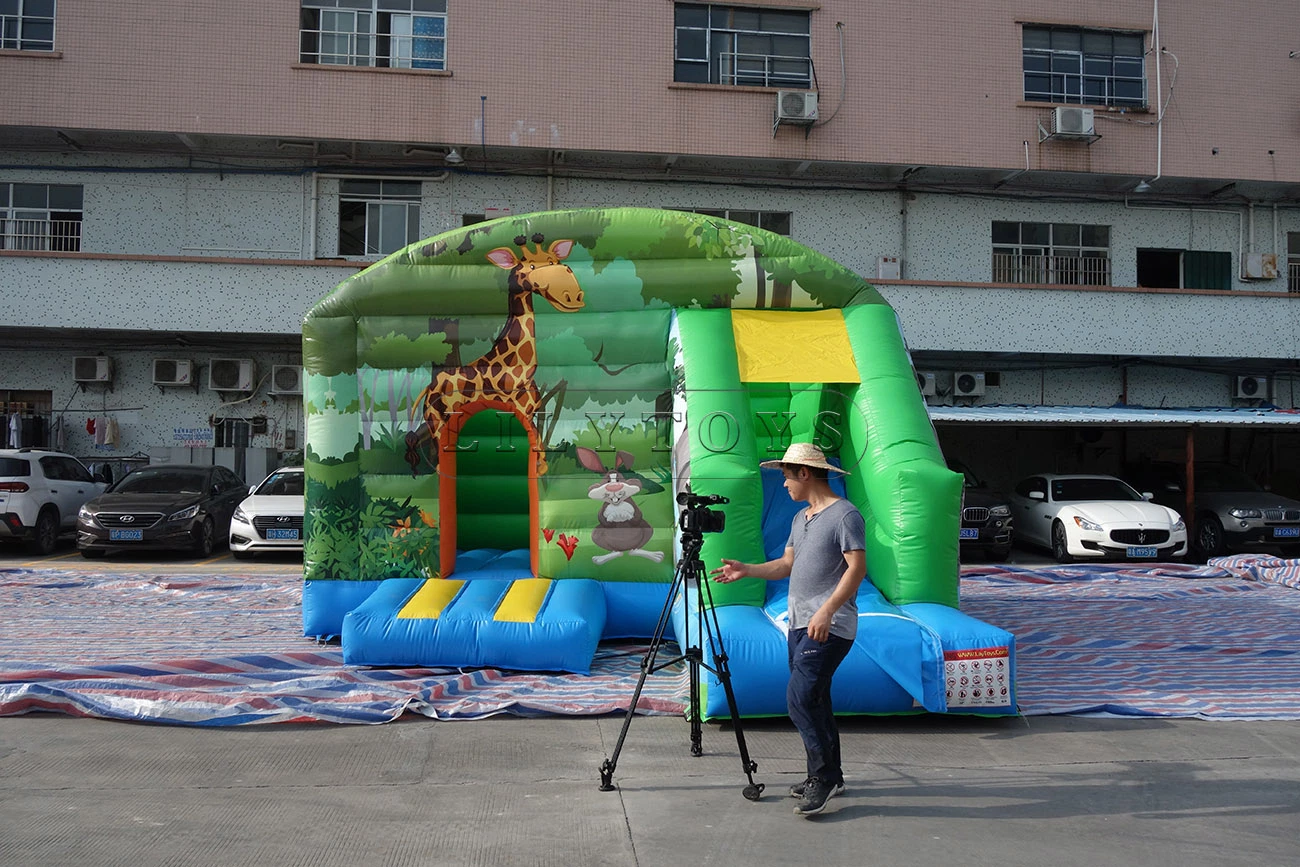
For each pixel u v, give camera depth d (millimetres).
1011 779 5152
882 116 18406
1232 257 19984
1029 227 19562
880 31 18500
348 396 8555
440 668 7160
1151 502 15578
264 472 17828
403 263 8609
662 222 8539
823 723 4617
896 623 6223
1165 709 6418
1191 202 19859
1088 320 18250
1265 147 19312
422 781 5012
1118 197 19625
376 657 7121
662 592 8227
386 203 18172
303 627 8398
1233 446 20078
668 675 7195
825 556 4727
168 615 9703
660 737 5832
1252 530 14953
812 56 18344
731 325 8242
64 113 16703
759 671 5977
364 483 8531
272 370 17781
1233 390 19688
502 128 17516
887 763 5426
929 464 7070
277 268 16641
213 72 17000
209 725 5895
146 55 16891
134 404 17859
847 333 8250
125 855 4051
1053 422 15211
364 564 8445
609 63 17812
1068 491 15820
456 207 18219
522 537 9805
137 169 17609
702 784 5012
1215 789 5008
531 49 17641
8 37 16906
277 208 17875
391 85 17328
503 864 4020
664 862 4059
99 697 6055
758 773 5191
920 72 18562
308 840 4242
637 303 8516
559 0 17719
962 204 19328
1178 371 19641
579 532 8305
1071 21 18984
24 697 6016
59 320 16266
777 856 4129
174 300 16469
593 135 17703
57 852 4066
